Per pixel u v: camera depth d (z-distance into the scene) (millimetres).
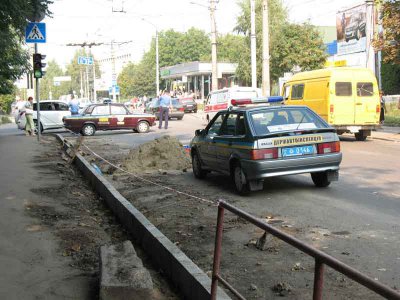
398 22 18797
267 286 4688
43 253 5883
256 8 44625
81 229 7047
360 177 10352
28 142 20438
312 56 39375
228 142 9211
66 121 24672
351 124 17469
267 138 8461
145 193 9570
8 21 12703
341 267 2219
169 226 7090
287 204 8086
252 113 8945
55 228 6996
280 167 8430
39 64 20297
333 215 7238
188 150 14406
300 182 9938
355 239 6000
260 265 5277
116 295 4289
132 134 24844
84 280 5047
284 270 5094
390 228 6430
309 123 8977
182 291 4699
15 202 8359
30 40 17844
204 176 11031
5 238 6410
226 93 25375
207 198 8867
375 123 17656
